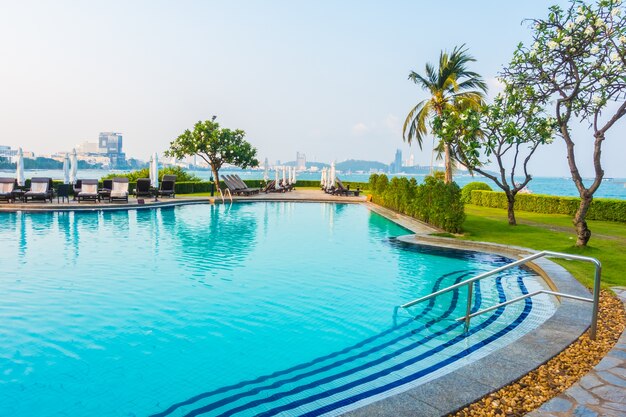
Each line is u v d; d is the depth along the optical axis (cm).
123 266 841
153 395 373
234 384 394
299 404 359
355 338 507
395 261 932
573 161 978
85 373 409
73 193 2094
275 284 736
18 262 859
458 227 1239
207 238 1195
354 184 4062
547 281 720
